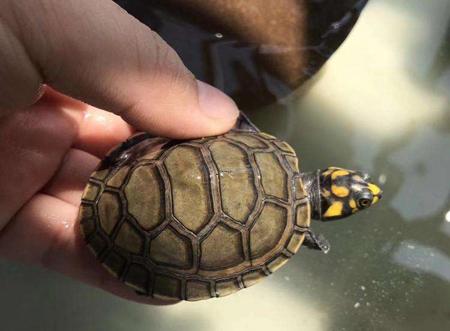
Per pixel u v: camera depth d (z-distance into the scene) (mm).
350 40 198
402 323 163
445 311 164
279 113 184
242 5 158
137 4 161
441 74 193
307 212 140
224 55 168
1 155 143
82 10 109
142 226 128
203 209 128
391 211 177
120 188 133
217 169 130
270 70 172
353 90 191
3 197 145
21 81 114
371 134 186
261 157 137
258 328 166
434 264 169
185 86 127
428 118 187
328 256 173
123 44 115
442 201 176
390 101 189
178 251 128
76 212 152
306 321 166
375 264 171
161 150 136
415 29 201
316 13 163
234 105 140
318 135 185
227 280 132
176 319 169
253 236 131
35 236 152
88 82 119
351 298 168
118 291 152
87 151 159
